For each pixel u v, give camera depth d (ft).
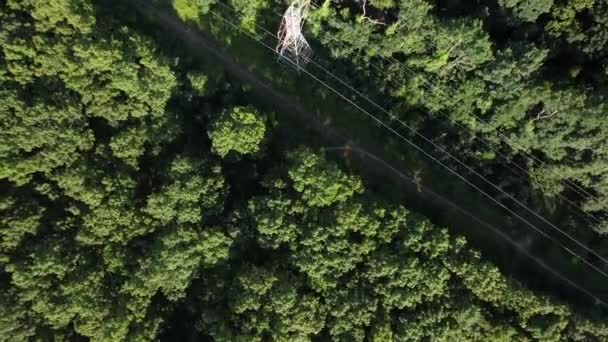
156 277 209.87
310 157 213.87
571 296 230.27
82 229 210.79
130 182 216.13
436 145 228.43
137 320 211.82
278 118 236.84
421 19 205.57
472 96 214.90
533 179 223.30
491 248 234.38
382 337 205.87
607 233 222.89
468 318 205.77
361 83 227.20
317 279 211.41
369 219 212.02
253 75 237.66
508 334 208.13
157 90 218.18
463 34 201.57
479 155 225.56
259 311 209.56
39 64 209.36
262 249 219.82
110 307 208.74
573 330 210.59
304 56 222.28
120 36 219.00
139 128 220.23
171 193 212.23
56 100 210.59
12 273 203.31
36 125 207.31
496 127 218.18
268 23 231.09
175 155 221.05
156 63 216.13
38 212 208.13
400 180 235.81
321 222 213.46
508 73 203.92
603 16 201.67
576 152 211.82
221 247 215.10
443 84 217.15
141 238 217.97
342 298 210.18
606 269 228.22
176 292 216.54
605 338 208.85
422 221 214.69
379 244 214.90
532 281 230.68
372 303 208.54
